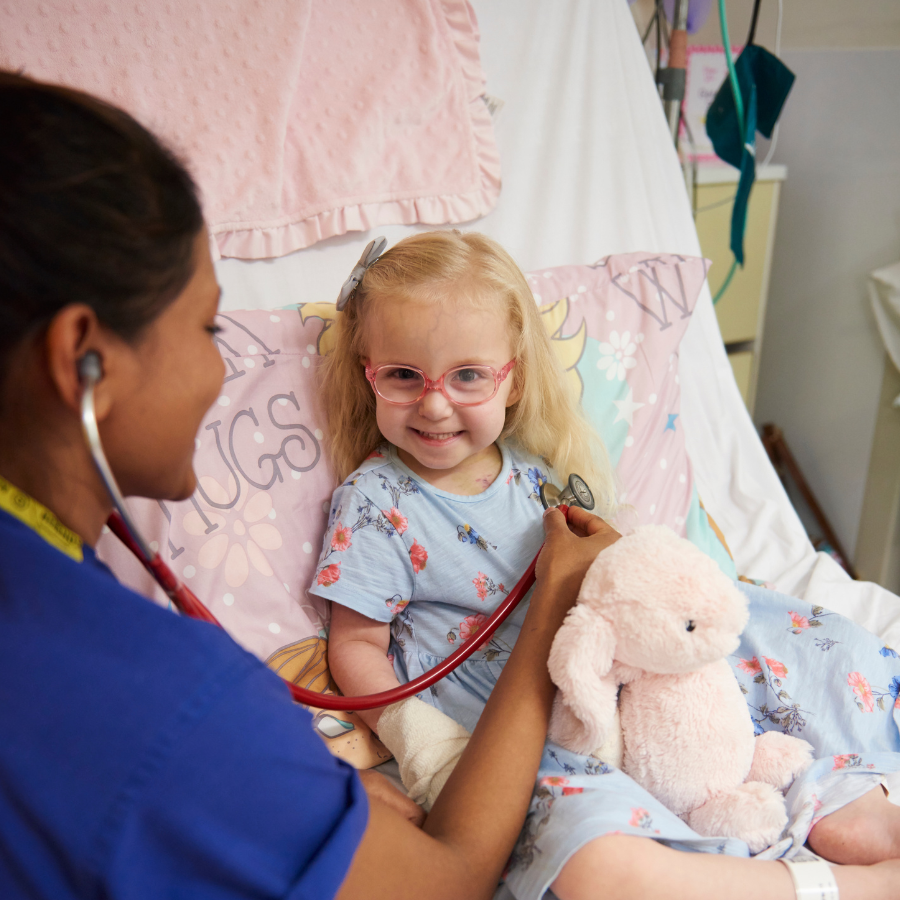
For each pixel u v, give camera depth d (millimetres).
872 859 738
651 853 641
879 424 1996
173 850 408
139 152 431
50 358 405
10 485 430
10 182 380
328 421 1032
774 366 2318
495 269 962
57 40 978
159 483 511
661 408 1244
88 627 411
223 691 427
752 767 805
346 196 1195
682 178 1579
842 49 1906
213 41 1067
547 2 1401
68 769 390
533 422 1068
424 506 998
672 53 1637
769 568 1307
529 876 651
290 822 443
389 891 500
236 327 1006
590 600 762
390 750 833
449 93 1278
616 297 1254
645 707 774
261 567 908
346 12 1182
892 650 927
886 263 1923
